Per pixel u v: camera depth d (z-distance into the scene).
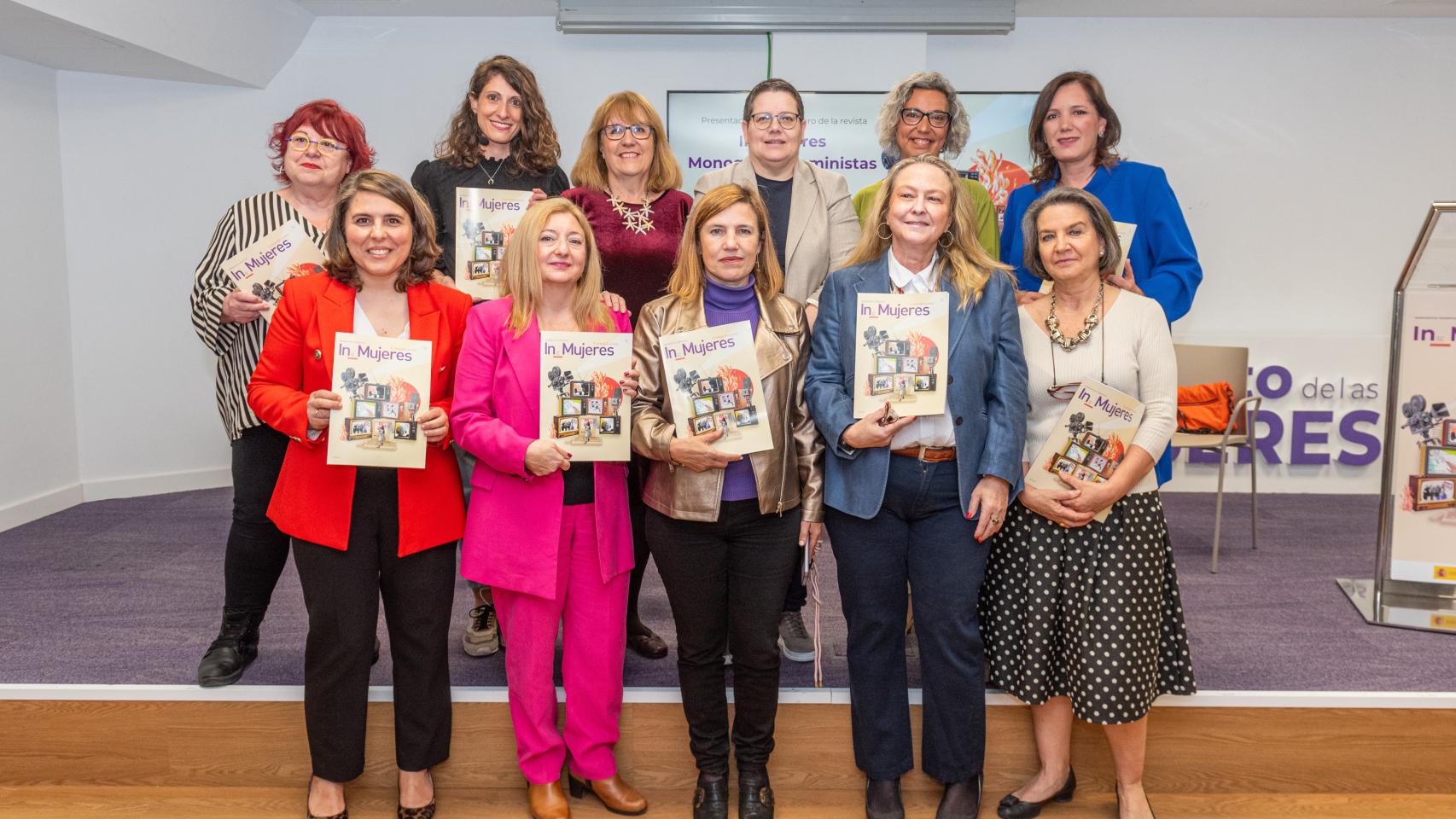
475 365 2.23
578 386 2.19
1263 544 4.21
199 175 5.38
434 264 2.29
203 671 2.55
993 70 5.70
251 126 5.49
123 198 5.21
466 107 2.88
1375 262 5.71
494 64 2.82
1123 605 2.25
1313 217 5.71
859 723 2.38
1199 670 2.70
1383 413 5.48
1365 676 2.66
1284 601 3.34
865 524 2.25
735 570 2.27
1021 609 2.34
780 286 2.32
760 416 2.17
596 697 2.36
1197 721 2.55
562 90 5.71
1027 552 2.32
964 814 2.32
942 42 5.68
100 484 5.22
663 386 2.28
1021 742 2.56
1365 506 5.11
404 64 5.63
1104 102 2.84
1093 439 2.24
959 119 3.02
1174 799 2.54
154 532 4.42
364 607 2.25
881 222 2.29
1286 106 5.64
